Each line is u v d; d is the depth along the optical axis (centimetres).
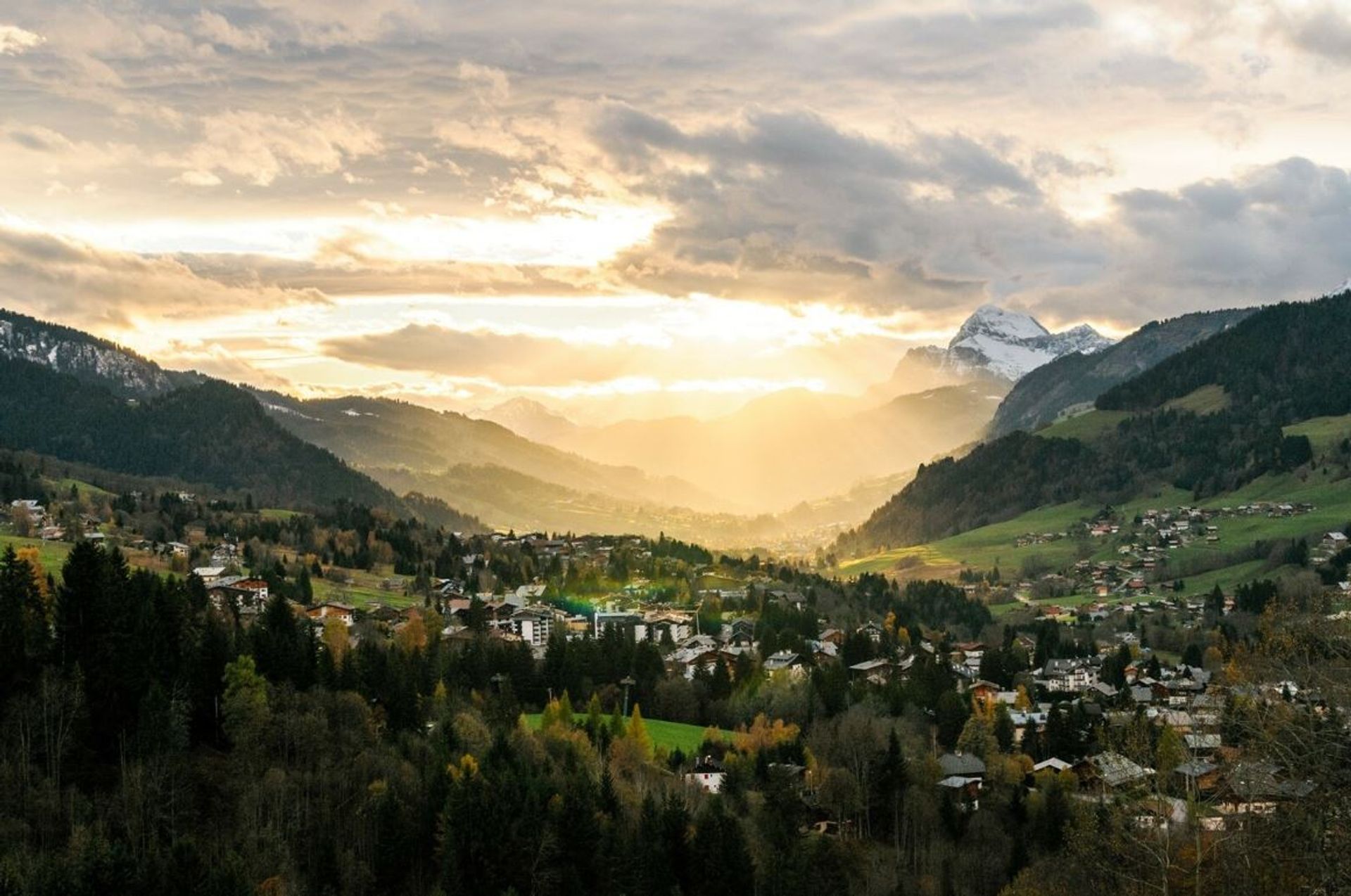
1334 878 8194
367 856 15275
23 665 15588
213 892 12825
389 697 18912
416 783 16225
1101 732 14538
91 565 16338
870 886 16425
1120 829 10338
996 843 17662
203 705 16725
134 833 13875
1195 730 13288
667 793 17538
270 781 15175
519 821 15325
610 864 15650
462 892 14762
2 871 12406
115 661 15888
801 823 17950
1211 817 11306
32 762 14675
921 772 19400
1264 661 10250
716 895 15600
